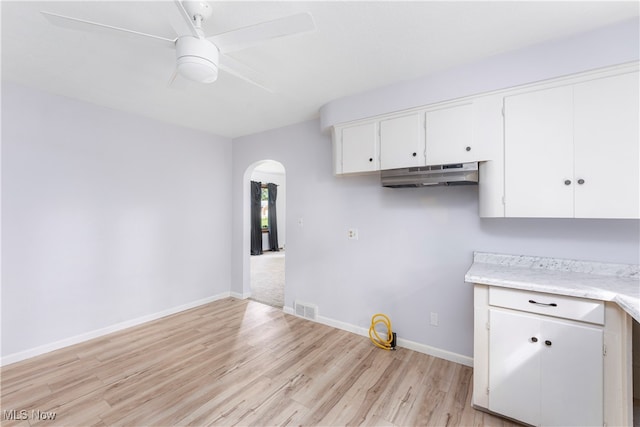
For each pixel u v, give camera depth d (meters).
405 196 2.61
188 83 1.88
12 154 2.35
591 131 1.64
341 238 3.04
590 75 1.65
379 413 1.77
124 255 3.04
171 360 2.39
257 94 2.57
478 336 1.77
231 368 2.27
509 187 1.87
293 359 2.41
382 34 1.69
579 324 1.48
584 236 1.88
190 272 3.67
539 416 1.58
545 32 1.67
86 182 2.76
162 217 3.37
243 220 4.09
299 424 1.68
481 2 1.42
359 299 2.91
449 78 2.08
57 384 2.06
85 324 2.75
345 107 2.60
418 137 2.23
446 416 1.74
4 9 1.46
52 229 2.56
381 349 2.59
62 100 2.60
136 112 3.06
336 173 2.68
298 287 3.41
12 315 2.35
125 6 1.44
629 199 1.55
